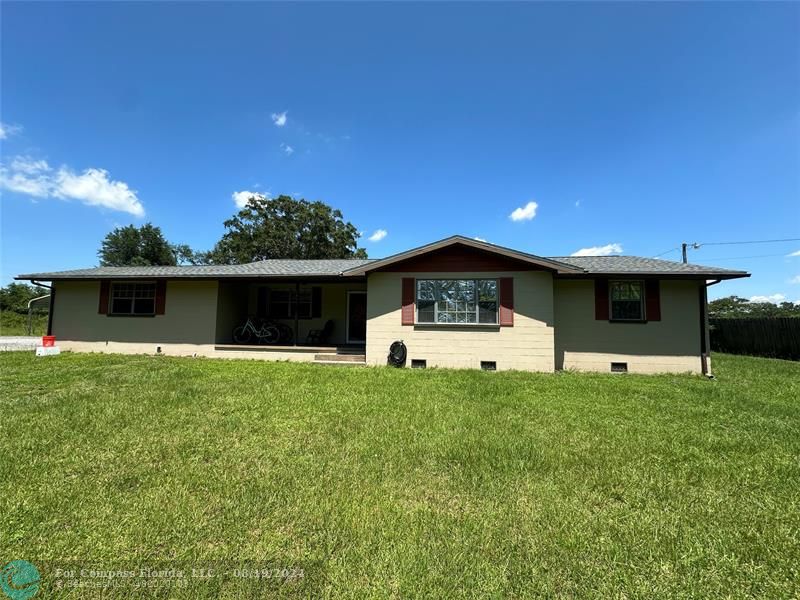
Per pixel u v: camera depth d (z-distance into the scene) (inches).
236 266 541.3
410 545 88.3
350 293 526.9
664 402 242.7
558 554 86.2
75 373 318.7
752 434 177.6
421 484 121.3
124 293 490.0
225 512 102.6
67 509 103.1
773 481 127.3
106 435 164.7
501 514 103.3
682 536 94.2
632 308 399.2
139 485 118.5
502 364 390.3
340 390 265.7
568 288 409.4
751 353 613.3
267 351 450.3
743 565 83.9
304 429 177.2
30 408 206.1
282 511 103.1
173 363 393.7
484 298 400.2
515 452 149.3
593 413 213.3
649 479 127.1
